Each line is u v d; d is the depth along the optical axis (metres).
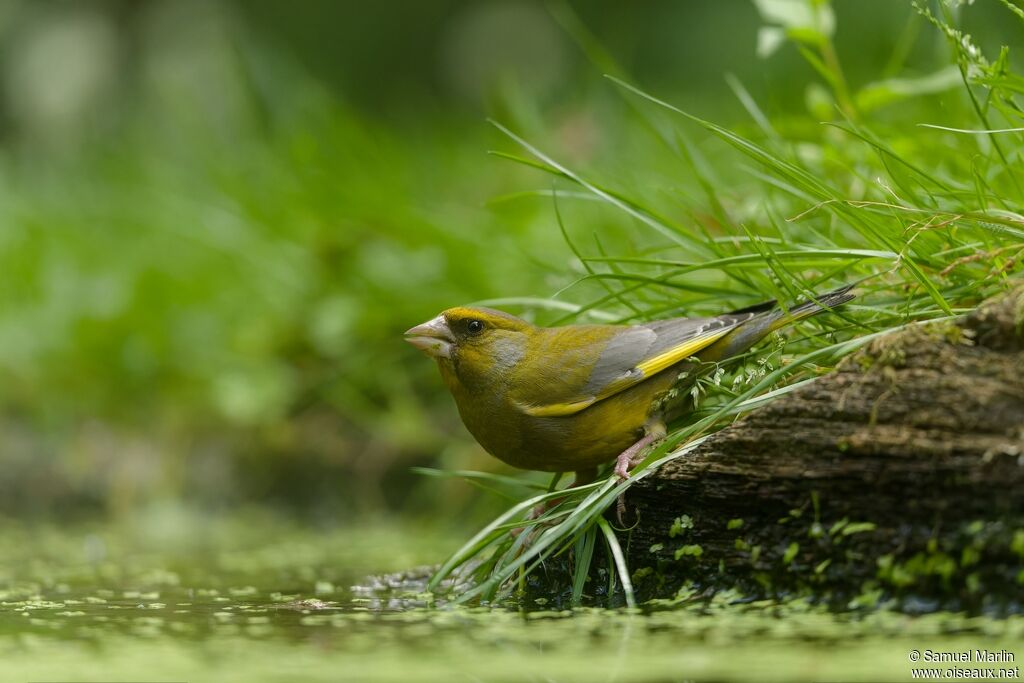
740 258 8.73
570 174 9.30
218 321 15.97
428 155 18.72
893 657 6.61
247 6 25.86
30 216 19.70
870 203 8.48
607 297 9.59
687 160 10.59
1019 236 8.16
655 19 22.80
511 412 8.78
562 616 7.95
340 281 14.93
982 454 7.25
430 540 12.11
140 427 15.47
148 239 18.12
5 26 25.12
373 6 26.25
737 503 8.02
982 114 8.82
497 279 13.78
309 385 14.64
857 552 7.62
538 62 24.47
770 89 11.89
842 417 7.67
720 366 8.73
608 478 8.66
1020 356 7.38
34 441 15.52
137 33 24.94
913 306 8.36
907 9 16.81
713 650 6.91
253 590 9.62
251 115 19.28
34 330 16.84
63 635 7.91
